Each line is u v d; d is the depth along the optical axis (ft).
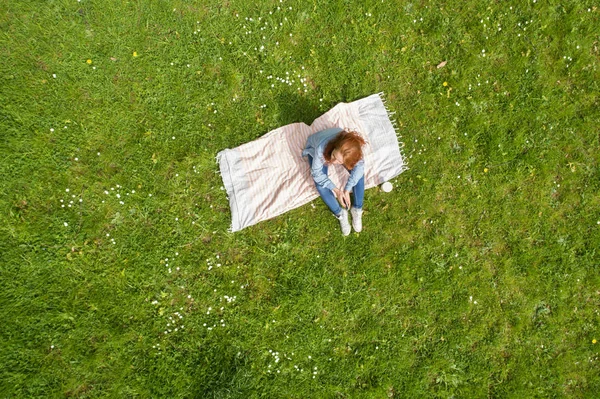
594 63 16.43
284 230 14.97
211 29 15.24
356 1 15.81
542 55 16.31
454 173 15.72
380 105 15.66
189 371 13.92
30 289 13.53
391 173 15.38
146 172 14.60
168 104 14.88
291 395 14.23
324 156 12.69
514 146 15.84
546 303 15.69
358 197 14.10
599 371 15.51
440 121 15.79
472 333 15.20
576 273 15.74
